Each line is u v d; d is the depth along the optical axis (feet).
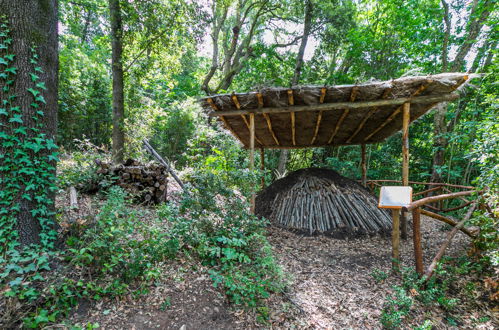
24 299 7.27
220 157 26.96
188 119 41.81
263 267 10.21
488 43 23.71
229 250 10.12
